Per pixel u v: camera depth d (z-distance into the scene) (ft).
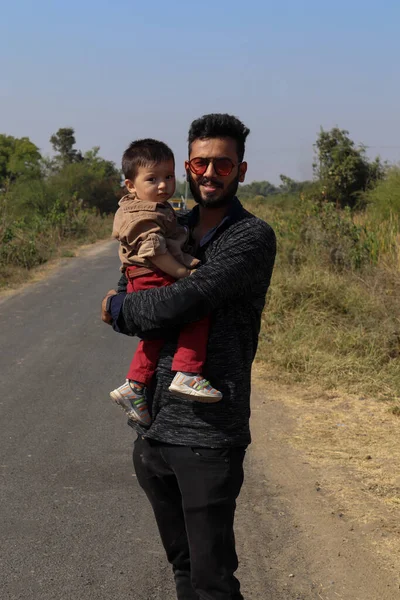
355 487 15.55
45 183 131.54
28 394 23.26
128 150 8.89
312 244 38.22
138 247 8.62
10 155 229.66
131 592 11.43
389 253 36.29
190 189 8.90
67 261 63.67
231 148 8.55
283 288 31.81
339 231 39.01
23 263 58.54
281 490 15.48
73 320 35.91
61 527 13.74
